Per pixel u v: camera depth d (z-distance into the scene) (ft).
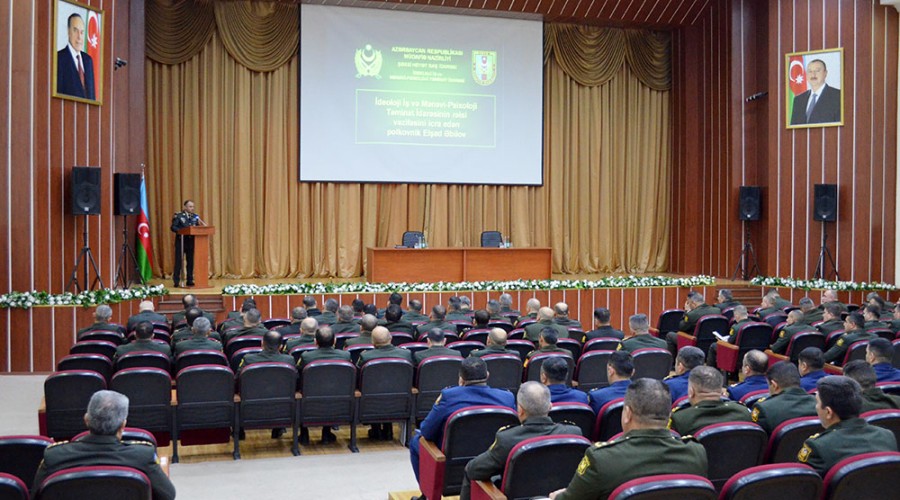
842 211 50.29
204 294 43.01
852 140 49.90
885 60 49.32
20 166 35.91
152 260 51.60
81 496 10.77
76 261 40.01
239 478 19.86
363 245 55.77
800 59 51.29
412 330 28.60
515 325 31.45
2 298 33.71
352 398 22.02
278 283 50.37
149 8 51.49
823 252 50.24
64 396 19.62
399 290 44.68
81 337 26.63
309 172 53.72
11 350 33.76
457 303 34.24
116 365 21.99
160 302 42.14
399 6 54.03
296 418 21.88
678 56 60.39
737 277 54.80
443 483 15.34
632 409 10.81
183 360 22.38
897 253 49.19
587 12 56.44
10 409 27.71
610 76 60.08
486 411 15.11
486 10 54.95
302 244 54.65
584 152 60.29
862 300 47.73
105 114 42.34
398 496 17.75
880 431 12.00
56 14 38.09
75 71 39.52
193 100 52.70
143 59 48.75
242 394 21.20
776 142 52.44
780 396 14.92
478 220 57.47
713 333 31.12
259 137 53.78
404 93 54.95
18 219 35.88
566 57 58.90
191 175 52.95
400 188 55.93
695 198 59.52
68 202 39.42
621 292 48.19
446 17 55.57
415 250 47.85
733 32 55.11
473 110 56.08
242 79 53.26
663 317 37.29
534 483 12.38
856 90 49.78
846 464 10.69
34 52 36.32
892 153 49.34
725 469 13.15
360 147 54.39
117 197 43.60
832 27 50.39
